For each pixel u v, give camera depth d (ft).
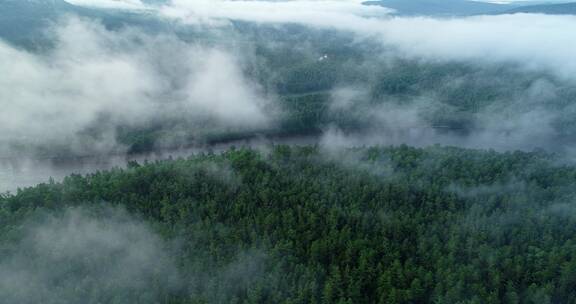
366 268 424.87
